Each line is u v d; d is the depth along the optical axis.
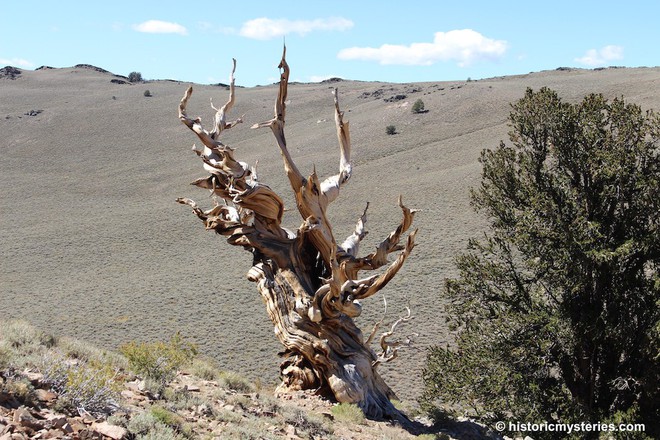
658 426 22.27
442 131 121.88
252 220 17.45
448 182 86.88
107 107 179.25
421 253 62.91
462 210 75.12
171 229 86.38
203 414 10.92
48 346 12.28
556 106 25.14
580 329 22.81
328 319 16.09
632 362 23.25
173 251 78.19
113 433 8.64
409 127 127.69
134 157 139.25
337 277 15.52
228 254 75.12
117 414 9.37
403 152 112.06
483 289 25.48
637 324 23.00
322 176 105.56
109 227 89.25
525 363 23.56
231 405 12.02
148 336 51.44
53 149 145.88
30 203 106.38
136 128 160.50
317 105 171.50
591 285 23.88
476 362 23.72
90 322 55.59
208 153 17.05
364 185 94.69
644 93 112.31
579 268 22.97
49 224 93.00
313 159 115.62
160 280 66.81
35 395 8.95
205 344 48.97
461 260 26.31
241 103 177.25
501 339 23.89
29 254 79.06
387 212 79.62
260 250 16.89
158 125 161.88
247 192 16.19
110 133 157.38
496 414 23.16
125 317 56.50
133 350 12.38
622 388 22.81
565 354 23.78
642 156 24.38
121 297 61.97
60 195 111.44
